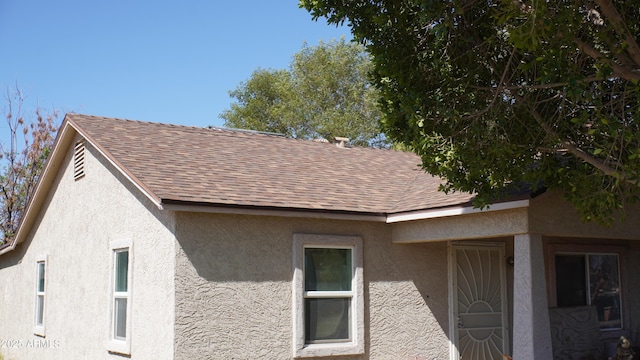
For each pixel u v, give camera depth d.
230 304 10.95
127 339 11.77
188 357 10.45
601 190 8.38
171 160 12.67
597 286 14.60
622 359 12.31
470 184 9.11
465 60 8.81
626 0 8.18
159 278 10.98
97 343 13.16
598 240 14.73
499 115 8.48
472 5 8.62
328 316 11.98
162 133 14.73
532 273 10.05
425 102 8.59
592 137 8.36
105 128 14.23
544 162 9.06
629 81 8.28
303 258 11.80
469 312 13.69
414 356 12.77
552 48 7.75
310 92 42.59
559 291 14.01
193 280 10.68
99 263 13.41
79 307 14.28
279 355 11.31
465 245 13.80
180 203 10.37
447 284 13.49
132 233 12.09
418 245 13.24
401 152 18.41
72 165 15.43
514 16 7.45
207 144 14.59
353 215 12.08
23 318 18.67
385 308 12.61
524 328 9.95
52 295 16.12
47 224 17.02
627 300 14.98
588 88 8.40
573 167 9.14
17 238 18.84
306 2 8.88
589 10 8.41
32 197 17.22
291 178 13.27
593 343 13.62
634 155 7.34
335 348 11.80
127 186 12.45
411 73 8.66
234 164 13.41
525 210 10.13
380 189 13.92
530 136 8.78
